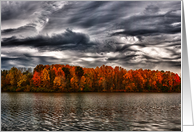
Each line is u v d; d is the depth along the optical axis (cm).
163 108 2886
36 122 1816
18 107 2975
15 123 1780
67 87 8506
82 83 8725
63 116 2134
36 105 3262
